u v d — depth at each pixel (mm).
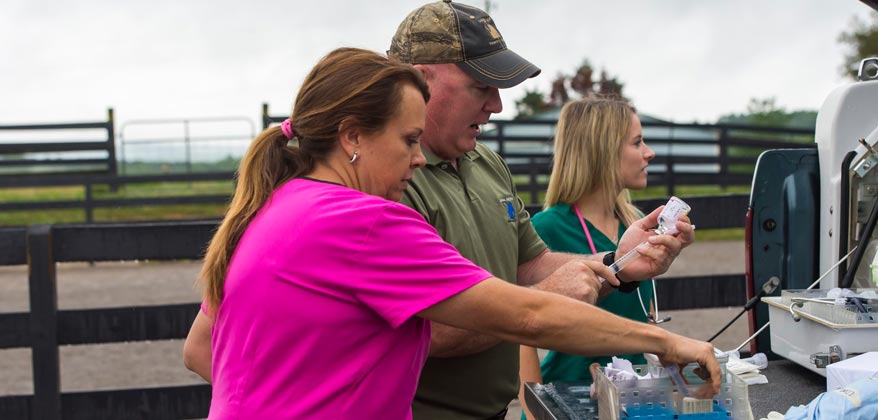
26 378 5496
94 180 12508
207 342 1670
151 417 4035
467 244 1864
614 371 1705
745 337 5676
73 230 3967
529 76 1815
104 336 3996
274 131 1491
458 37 1789
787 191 2438
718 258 9547
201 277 1477
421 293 1330
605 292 2160
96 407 4012
